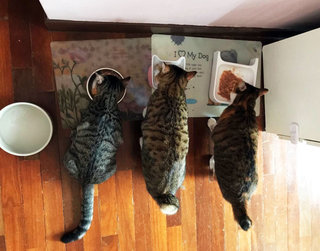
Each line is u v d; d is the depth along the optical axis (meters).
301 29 1.63
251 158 1.37
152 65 1.48
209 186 1.70
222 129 1.42
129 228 1.59
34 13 1.39
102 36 1.47
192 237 1.69
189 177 1.66
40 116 1.41
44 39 1.40
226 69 1.61
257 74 1.72
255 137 1.42
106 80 1.35
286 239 1.87
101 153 1.28
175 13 1.26
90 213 1.39
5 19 1.36
